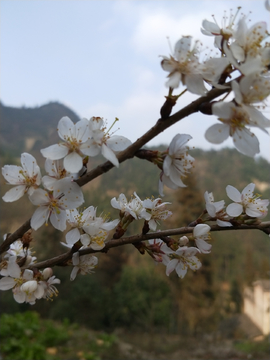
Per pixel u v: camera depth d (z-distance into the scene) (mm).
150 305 14875
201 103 1225
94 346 11211
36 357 8922
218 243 17688
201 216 1661
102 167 1329
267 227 1584
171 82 1204
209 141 1210
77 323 14438
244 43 1271
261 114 1188
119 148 1436
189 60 1257
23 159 1538
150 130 1256
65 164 1322
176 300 14883
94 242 1560
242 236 19000
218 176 20438
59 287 15086
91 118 1420
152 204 1645
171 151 1344
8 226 10703
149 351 12453
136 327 15039
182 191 14070
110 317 15320
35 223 1386
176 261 1617
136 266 16188
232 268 18328
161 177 1369
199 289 14656
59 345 10805
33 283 1521
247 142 1224
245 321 17078
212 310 14828
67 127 1374
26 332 10234
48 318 14562
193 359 11867
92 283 15305
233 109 1167
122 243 1604
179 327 14734
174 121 1238
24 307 14289
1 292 14219
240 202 1643
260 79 1164
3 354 8859
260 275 18047
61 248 13492
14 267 1566
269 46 1275
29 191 1504
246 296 17953
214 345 13344
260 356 12203
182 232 1598
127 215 1616
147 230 1589
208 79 1249
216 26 1394
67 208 1377
